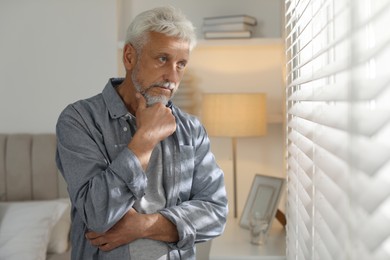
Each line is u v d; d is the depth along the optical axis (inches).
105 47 128.2
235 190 124.6
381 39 34.1
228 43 120.4
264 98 119.5
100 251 64.5
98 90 128.9
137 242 63.8
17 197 123.6
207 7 129.5
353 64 35.5
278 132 131.4
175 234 64.7
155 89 63.3
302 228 67.4
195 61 131.5
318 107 55.7
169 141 68.7
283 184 110.1
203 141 73.4
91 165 61.6
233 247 100.7
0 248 107.7
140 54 63.4
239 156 133.1
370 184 34.8
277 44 120.4
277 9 127.6
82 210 60.0
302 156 68.5
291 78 86.0
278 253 96.5
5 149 124.3
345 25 45.4
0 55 129.6
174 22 62.4
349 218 37.7
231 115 117.4
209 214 68.4
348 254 38.7
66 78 129.2
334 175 43.6
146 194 65.8
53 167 124.1
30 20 128.6
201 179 71.7
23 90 129.9
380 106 36.1
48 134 127.2
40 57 129.2
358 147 36.1
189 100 131.5
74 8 128.1
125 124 66.1
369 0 37.9
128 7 131.5
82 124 64.7
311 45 67.2
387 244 32.9
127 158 59.0
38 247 108.6
